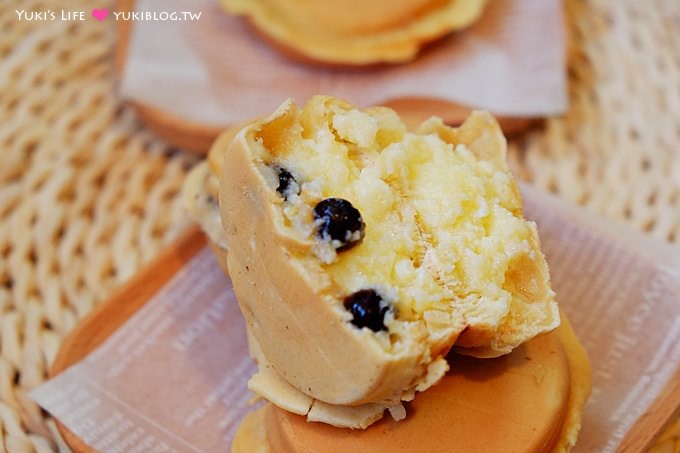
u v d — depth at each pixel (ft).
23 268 1.18
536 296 0.94
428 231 0.94
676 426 1.03
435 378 0.90
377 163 0.95
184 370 1.08
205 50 1.39
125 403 1.06
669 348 1.07
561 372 0.97
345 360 0.88
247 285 0.93
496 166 0.98
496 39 1.40
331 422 0.94
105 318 1.10
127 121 1.35
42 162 1.28
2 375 1.09
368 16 1.38
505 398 0.95
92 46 1.41
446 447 0.93
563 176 1.28
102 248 1.22
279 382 0.96
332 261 0.90
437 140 0.98
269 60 1.40
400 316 0.90
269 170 0.91
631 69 1.39
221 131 1.30
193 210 1.10
